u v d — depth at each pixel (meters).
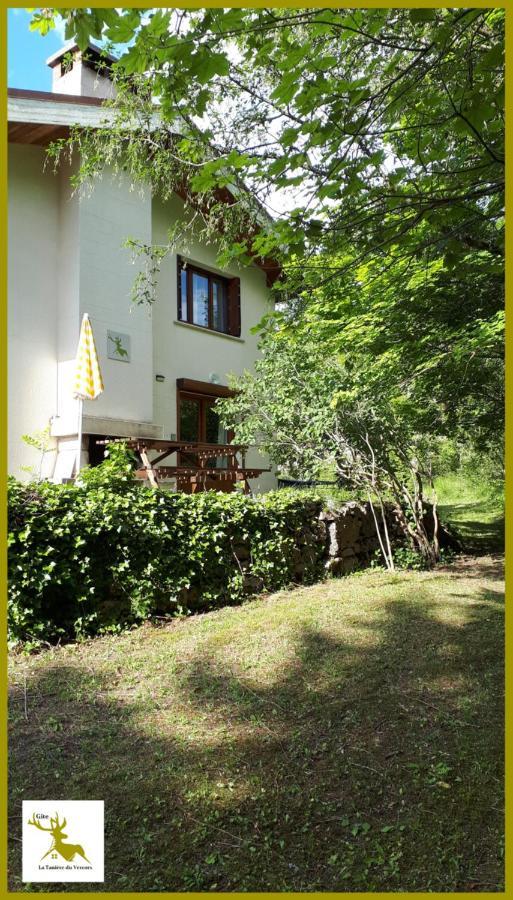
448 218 3.28
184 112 2.97
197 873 2.22
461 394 6.84
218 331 12.03
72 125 7.33
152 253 7.38
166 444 8.52
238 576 6.07
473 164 3.38
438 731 3.25
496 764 2.90
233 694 3.73
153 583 5.27
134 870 2.25
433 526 9.16
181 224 7.55
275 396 8.77
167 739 3.17
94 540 4.89
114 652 4.42
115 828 2.46
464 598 6.03
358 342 6.08
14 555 4.38
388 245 3.55
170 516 5.56
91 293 8.57
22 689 3.71
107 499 5.18
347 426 7.63
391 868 2.24
